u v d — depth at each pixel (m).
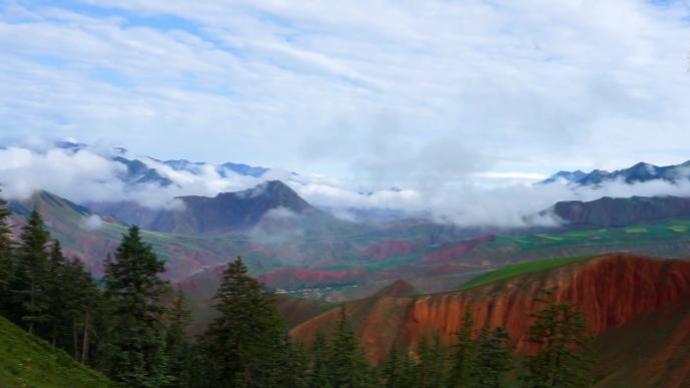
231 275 59.19
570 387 54.25
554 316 55.16
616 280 171.38
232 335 58.22
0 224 78.12
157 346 56.50
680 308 154.75
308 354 109.56
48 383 43.84
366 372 99.44
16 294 85.25
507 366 78.31
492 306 175.62
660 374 129.38
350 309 179.25
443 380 93.12
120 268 53.38
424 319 173.75
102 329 92.62
